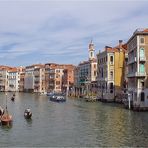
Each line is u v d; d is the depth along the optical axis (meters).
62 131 36.62
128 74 66.00
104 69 88.25
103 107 66.19
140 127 38.34
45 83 160.88
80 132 35.88
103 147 28.73
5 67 199.50
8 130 37.38
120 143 30.16
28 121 45.00
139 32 57.94
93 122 43.25
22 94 147.62
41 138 32.75
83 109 62.19
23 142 30.91
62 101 87.12
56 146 29.22
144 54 58.03
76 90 125.56
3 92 175.25
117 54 85.19
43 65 171.75
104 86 86.69
